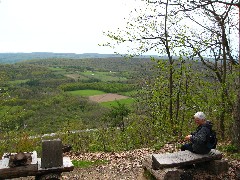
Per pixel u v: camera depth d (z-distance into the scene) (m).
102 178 8.75
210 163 7.62
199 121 7.45
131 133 17.89
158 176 7.40
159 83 17.64
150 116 19.14
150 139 17.62
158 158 7.21
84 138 18.66
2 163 6.71
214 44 14.03
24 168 6.48
